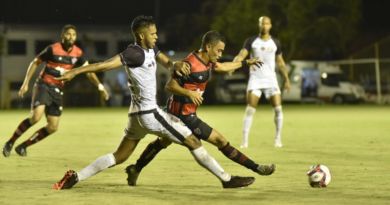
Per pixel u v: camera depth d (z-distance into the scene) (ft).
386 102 334.85
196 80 67.46
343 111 247.91
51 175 79.82
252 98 112.88
